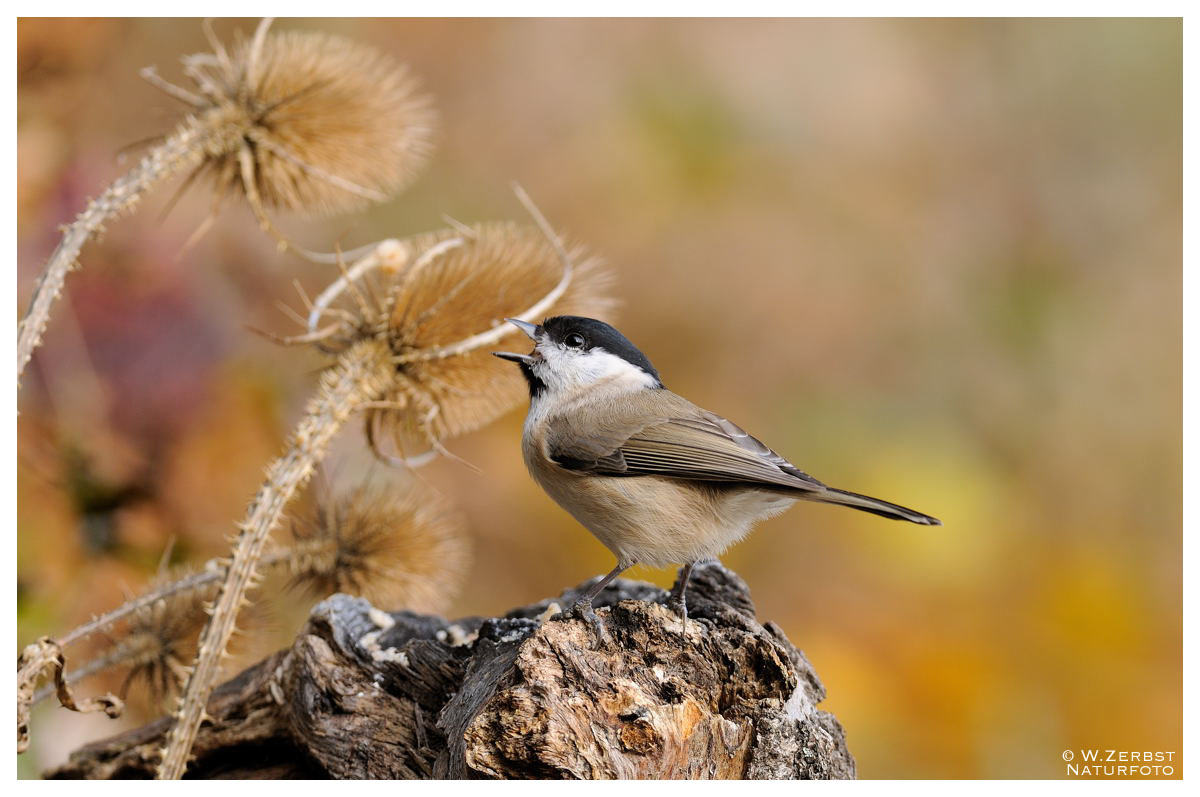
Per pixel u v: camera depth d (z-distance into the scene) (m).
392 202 11.30
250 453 9.36
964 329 12.35
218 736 6.25
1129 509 11.57
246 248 10.02
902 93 13.14
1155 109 13.24
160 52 9.91
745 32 12.98
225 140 6.17
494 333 6.11
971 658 10.20
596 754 4.72
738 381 11.73
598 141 12.28
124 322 9.13
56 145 9.09
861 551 10.73
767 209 12.38
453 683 5.80
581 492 6.66
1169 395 11.99
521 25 12.49
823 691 6.00
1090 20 13.46
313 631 6.05
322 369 6.37
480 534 10.66
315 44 6.85
